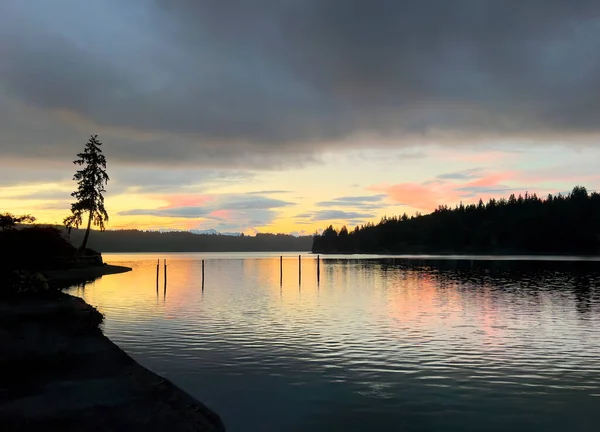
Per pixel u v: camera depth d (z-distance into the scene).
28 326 17.25
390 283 46.28
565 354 15.14
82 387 9.80
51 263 51.09
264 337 17.64
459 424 9.12
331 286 43.09
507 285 42.69
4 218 35.94
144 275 58.75
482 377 12.40
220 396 10.59
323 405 10.09
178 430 7.65
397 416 9.48
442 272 64.19
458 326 20.44
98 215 64.25
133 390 9.70
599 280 48.06
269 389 11.16
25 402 8.71
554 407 10.14
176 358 14.20
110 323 20.98
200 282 48.44
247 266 93.56
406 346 16.17
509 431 8.81
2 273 28.08
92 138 63.34
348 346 16.12
